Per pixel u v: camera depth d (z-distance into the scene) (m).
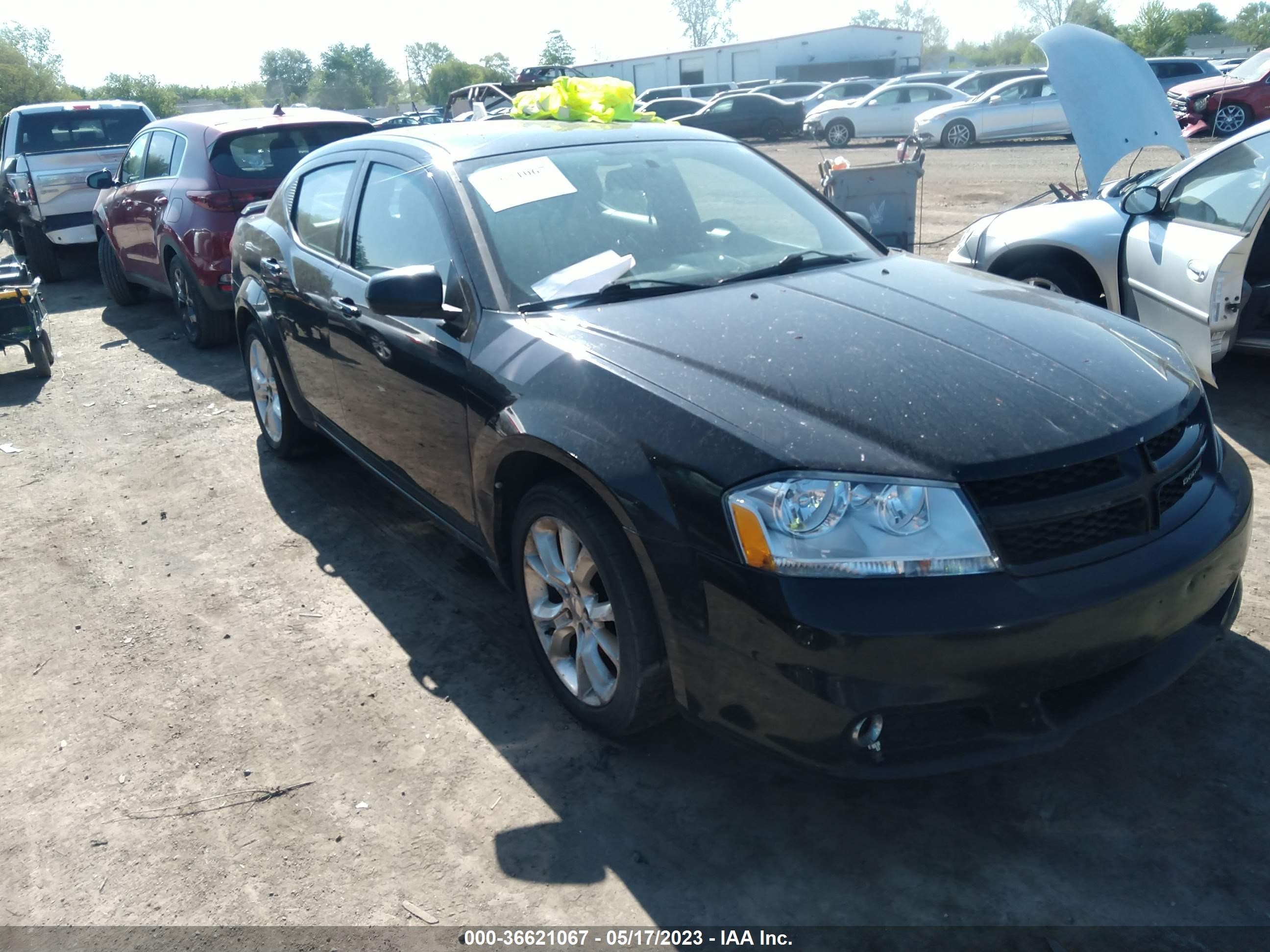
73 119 11.52
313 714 3.13
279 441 5.15
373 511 4.65
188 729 3.09
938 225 11.12
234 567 4.16
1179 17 73.94
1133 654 2.34
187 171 7.34
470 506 3.25
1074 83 6.59
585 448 2.53
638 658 2.57
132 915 2.40
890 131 25.12
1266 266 5.50
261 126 7.35
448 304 3.24
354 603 3.81
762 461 2.25
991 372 2.51
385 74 103.75
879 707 2.15
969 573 2.16
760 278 3.26
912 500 2.18
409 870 2.48
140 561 4.27
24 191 10.47
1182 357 2.90
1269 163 4.60
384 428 3.74
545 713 3.07
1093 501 2.28
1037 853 2.43
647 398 2.49
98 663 3.50
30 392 6.89
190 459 5.45
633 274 3.21
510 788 2.75
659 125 4.07
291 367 4.56
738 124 28.73
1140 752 2.75
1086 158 6.61
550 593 3.02
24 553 4.41
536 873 2.46
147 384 6.94
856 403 2.37
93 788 2.86
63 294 10.63
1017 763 2.74
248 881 2.48
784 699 2.23
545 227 3.30
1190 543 2.39
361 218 3.92
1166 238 5.02
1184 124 19.31
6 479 5.32
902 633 2.11
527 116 4.28
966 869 2.39
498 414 2.86
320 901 2.40
